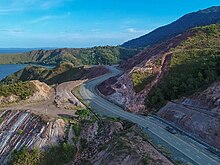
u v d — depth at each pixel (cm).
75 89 8631
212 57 7094
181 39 9512
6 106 6919
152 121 5853
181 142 4734
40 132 5481
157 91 6738
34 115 6031
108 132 5344
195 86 6288
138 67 8062
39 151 5184
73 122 5703
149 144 4466
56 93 8019
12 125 6022
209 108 5266
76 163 5028
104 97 7744
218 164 3981
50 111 6359
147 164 3806
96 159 4669
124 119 5916
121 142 4522
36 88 7606
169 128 5278
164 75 7312
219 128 4653
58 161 5084
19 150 5312
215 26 9900
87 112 5984
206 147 4538
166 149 4422
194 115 5284
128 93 7206
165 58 8112
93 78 10625
